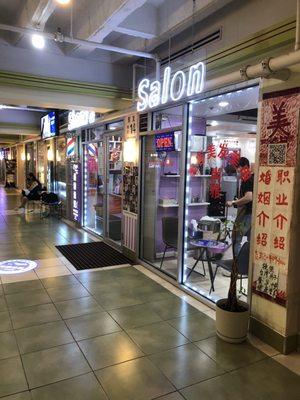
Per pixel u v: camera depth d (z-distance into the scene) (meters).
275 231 2.73
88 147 7.21
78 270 4.59
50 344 2.76
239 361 2.58
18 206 10.40
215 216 5.29
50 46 5.36
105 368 2.46
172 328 3.05
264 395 2.23
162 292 3.87
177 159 4.88
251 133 7.31
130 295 3.77
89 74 5.69
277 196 2.70
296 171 2.55
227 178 5.30
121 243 5.52
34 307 3.43
